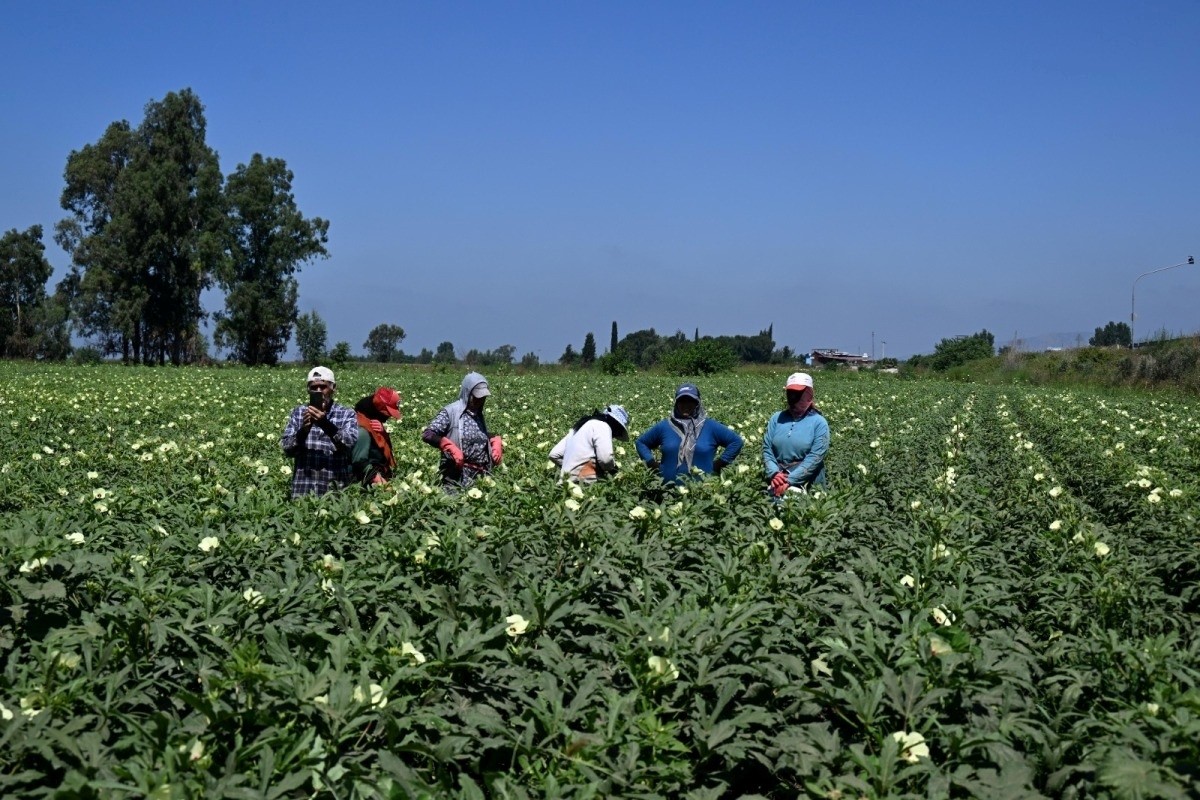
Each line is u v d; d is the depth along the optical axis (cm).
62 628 489
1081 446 1938
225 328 8575
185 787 335
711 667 475
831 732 459
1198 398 4300
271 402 2866
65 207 9275
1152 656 510
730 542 725
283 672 412
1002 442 2291
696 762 429
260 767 363
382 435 1012
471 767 430
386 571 604
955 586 646
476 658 471
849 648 490
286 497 962
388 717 400
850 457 1622
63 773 397
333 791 361
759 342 13162
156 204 8044
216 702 401
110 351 9012
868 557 679
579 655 505
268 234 8869
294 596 552
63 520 733
